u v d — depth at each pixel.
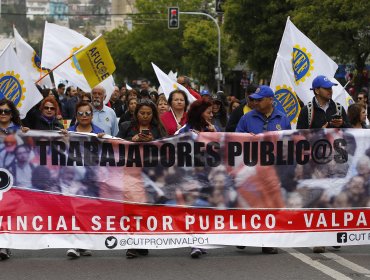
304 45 10.62
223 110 11.02
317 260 7.45
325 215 7.79
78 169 7.54
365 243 7.84
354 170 7.82
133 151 7.59
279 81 10.48
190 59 54.44
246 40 37.44
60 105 15.73
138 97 15.16
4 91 9.70
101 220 7.55
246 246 8.10
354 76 28.91
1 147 7.48
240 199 7.68
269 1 35.69
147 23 67.56
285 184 7.74
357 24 26.23
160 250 8.02
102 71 10.76
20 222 7.48
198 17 65.94
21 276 6.73
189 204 7.63
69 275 6.78
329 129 7.77
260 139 7.70
